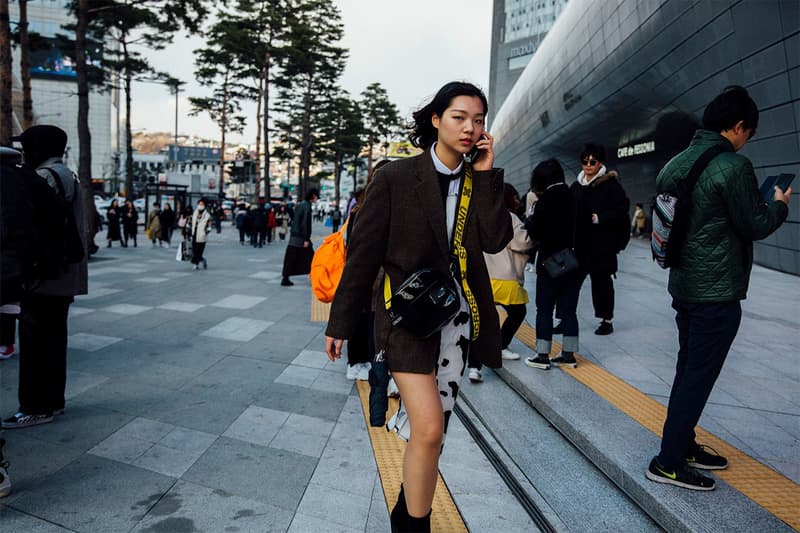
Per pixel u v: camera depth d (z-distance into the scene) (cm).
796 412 344
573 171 3719
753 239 224
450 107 169
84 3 1366
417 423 171
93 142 11225
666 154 2481
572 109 2681
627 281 988
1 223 222
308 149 5175
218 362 456
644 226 2469
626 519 238
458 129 168
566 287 424
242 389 393
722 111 234
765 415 337
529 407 371
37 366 310
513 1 8044
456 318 184
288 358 479
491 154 183
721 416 334
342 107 5662
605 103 2323
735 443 294
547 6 7431
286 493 251
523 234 404
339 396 389
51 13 9644
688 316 250
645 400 353
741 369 443
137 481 255
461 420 364
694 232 230
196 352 483
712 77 1554
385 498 251
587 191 481
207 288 857
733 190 218
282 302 751
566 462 291
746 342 543
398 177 175
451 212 181
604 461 277
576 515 240
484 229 183
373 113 6956
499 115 5112
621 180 3116
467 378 429
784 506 228
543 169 392
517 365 426
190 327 577
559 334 548
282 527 223
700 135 241
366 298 183
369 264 178
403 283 168
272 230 2212
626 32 1844
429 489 178
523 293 418
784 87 1262
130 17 2122
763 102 1355
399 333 174
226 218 4238
